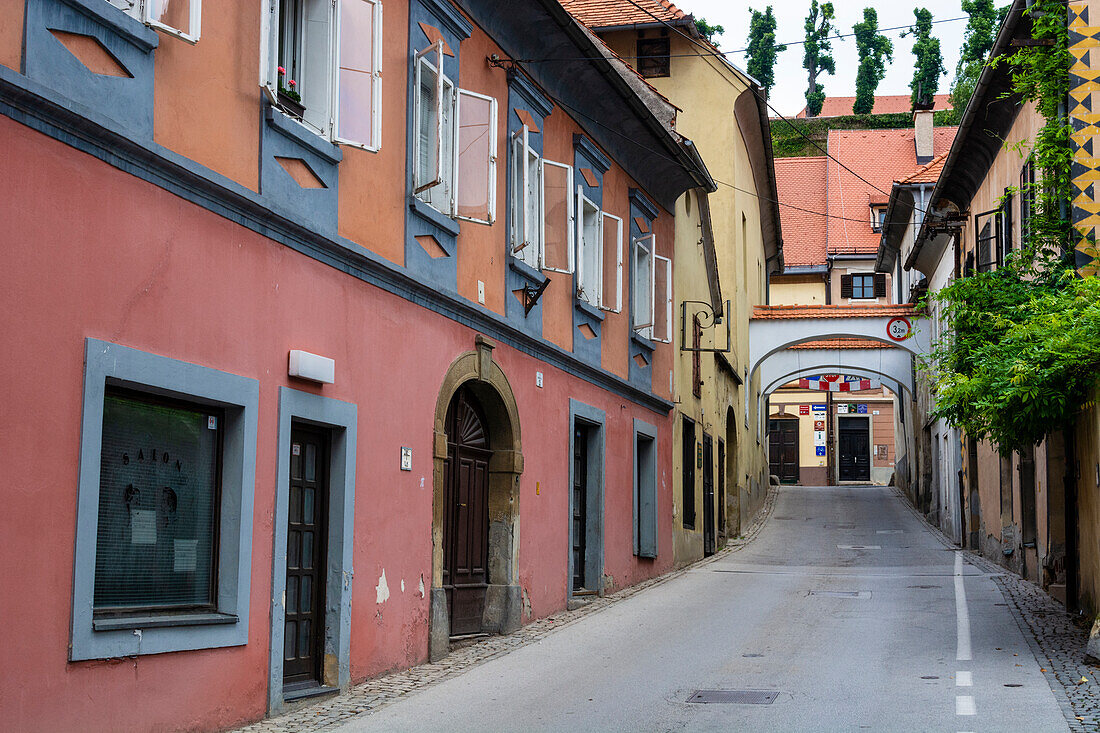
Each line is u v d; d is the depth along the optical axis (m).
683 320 23.58
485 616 14.09
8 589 6.49
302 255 9.71
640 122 18.45
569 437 16.56
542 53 15.41
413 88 11.84
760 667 11.40
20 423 6.61
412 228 11.77
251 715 8.84
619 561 18.62
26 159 6.71
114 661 7.33
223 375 8.52
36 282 6.77
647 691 10.25
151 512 8.12
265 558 9.08
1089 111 14.65
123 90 7.53
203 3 8.43
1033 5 14.91
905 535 31.08
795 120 79.38
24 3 6.73
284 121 9.33
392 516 11.20
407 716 9.20
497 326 13.92
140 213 7.67
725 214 29.97
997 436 13.68
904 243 39.28
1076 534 14.60
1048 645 12.28
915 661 11.55
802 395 57.84
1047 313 12.83
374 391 10.88
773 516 37.62
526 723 8.92
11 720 6.48
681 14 28.78
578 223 16.94
